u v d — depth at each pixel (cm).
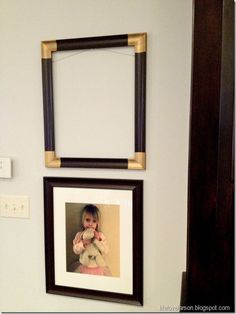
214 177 70
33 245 130
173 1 109
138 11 112
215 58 69
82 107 120
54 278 128
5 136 129
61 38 121
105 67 117
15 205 130
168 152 113
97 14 116
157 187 115
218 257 71
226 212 70
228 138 69
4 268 134
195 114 71
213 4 69
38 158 127
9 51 126
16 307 134
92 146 120
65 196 124
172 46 110
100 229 121
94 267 123
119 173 118
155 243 116
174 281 115
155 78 112
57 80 121
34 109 125
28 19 124
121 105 116
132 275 119
